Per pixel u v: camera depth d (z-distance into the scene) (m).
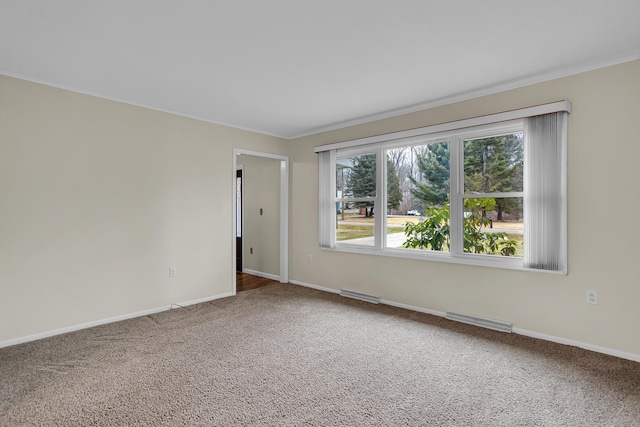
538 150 2.94
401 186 4.12
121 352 2.78
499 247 3.34
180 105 3.77
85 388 2.22
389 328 3.33
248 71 2.86
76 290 3.26
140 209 3.71
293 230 5.33
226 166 4.53
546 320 2.99
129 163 3.62
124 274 3.58
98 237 3.40
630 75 2.58
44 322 3.07
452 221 3.61
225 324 3.45
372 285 4.31
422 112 3.80
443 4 1.92
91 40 2.33
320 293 4.70
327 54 2.56
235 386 2.26
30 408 2.00
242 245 6.35
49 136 3.10
